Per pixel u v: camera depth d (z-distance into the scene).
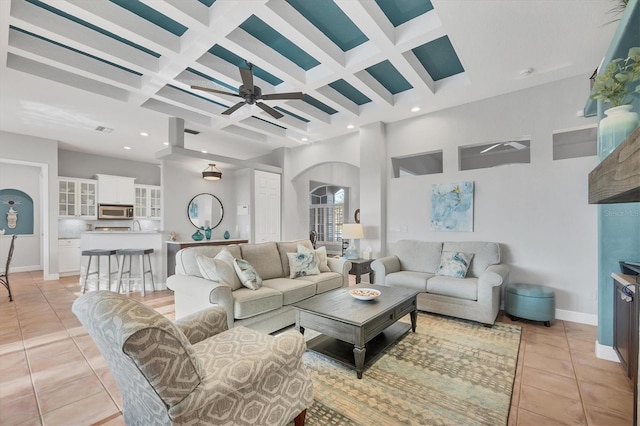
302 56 3.49
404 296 2.98
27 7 2.58
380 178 5.08
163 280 5.39
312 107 4.91
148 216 8.29
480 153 7.16
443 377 2.30
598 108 2.54
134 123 5.23
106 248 5.25
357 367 2.30
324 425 1.79
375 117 4.91
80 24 2.89
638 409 1.22
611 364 2.50
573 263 3.57
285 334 1.76
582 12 2.47
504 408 1.93
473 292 3.41
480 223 4.23
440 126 4.60
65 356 2.68
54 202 6.19
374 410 1.92
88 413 1.91
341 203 12.02
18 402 2.02
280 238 6.83
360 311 2.53
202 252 3.43
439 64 3.65
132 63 3.26
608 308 2.59
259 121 5.62
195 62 3.26
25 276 6.43
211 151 7.34
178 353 1.20
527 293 3.43
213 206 6.48
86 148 6.88
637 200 1.35
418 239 4.82
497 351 2.74
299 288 3.45
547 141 3.75
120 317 1.13
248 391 1.46
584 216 3.52
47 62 3.20
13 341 3.01
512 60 3.23
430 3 2.66
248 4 2.43
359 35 3.11
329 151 6.18
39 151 5.99
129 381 1.35
